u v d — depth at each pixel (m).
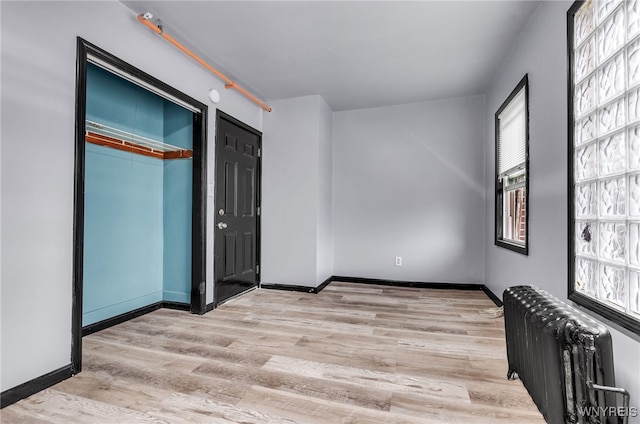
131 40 2.08
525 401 1.47
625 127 1.24
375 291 3.64
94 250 2.40
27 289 1.49
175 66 2.48
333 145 4.15
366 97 3.70
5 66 1.41
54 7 1.61
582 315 1.17
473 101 3.67
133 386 1.59
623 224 1.25
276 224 3.77
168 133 3.00
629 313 1.20
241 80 3.22
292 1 2.00
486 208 3.57
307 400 1.48
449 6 2.05
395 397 1.50
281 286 3.71
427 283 3.82
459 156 3.72
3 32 1.41
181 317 2.71
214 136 2.96
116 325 2.50
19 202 1.46
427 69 2.98
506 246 2.74
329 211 4.04
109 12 1.92
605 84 1.36
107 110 2.51
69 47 1.68
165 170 3.02
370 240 4.03
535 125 2.12
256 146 3.74
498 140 3.11
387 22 2.23
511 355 1.61
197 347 2.07
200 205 2.81
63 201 1.64
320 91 3.53
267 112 3.82
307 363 1.85
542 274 2.00
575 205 1.58
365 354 1.97
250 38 2.44
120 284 2.61
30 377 1.50
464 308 2.96
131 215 2.72
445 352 2.00
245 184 3.52
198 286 2.80
